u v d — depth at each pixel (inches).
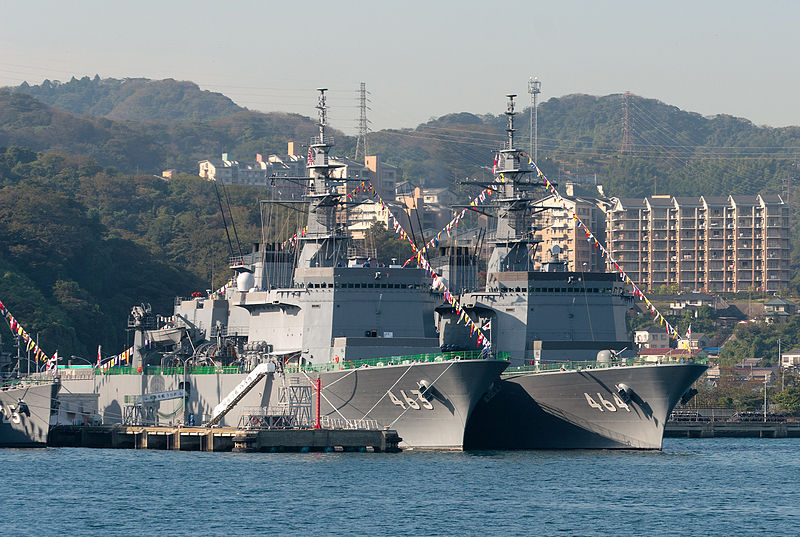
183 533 7657.5
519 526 7864.2
